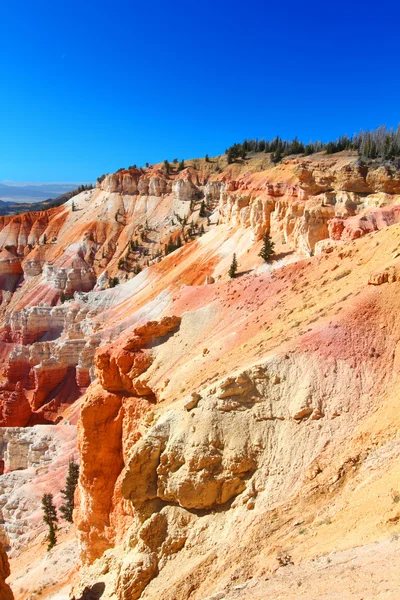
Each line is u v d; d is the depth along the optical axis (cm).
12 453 6675
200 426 2673
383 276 3002
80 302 10812
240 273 7831
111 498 3697
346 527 1820
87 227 17500
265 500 2350
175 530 2572
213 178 17500
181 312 5491
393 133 12438
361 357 2659
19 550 5119
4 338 11544
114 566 3084
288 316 3675
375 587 1283
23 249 18488
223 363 3441
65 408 8762
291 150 17500
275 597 1507
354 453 2261
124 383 4097
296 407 2567
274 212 8288
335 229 6391
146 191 18362
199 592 2098
